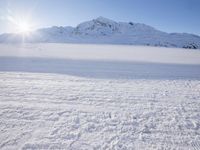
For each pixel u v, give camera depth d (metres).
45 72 12.09
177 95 7.63
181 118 5.36
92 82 9.52
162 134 4.46
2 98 6.59
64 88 8.10
